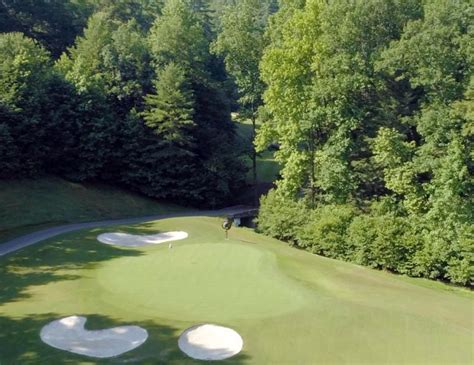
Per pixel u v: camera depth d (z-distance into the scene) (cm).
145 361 1416
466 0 3031
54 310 1773
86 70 4872
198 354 1472
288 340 1561
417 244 2969
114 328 1617
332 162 3444
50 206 4128
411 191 3102
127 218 4475
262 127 4031
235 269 2223
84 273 2278
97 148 4747
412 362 1458
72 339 1559
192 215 4750
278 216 3709
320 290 2019
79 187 4669
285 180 3747
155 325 1627
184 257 2450
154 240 3262
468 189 2911
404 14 3316
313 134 3750
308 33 3553
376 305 1886
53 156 4575
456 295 2431
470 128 2789
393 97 3422
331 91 3325
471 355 1509
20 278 2212
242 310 1750
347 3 3381
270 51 3659
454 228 2862
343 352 1508
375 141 3244
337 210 3384
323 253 3366
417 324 1712
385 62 3084
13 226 3594
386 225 3052
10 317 1714
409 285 2480
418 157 3103
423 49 2972
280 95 3675
